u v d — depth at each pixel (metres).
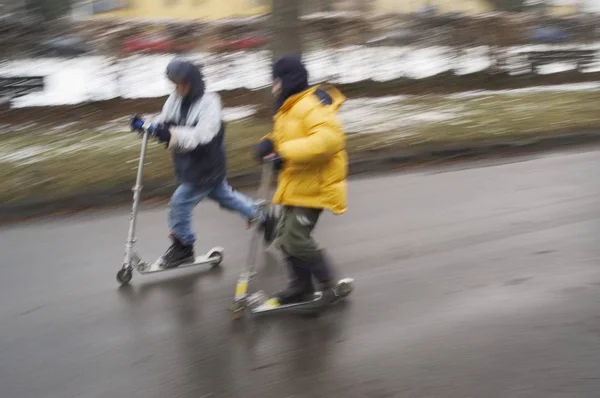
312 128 5.15
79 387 4.68
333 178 5.40
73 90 15.35
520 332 5.30
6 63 14.60
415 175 10.55
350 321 5.59
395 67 17.72
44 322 5.70
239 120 13.40
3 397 4.57
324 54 17.00
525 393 4.46
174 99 6.46
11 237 7.94
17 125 13.48
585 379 4.60
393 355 5.02
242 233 7.94
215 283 6.50
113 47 15.19
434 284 6.31
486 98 15.89
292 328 5.51
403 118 13.46
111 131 12.62
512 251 7.09
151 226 8.29
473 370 4.77
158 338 5.39
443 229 7.89
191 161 6.52
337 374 4.79
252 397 4.52
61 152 10.86
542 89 17.52
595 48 19.69
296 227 5.52
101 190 9.26
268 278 6.62
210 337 5.39
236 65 16.06
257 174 10.23
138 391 4.62
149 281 6.57
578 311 5.64
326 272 5.70
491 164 11.15
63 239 7.84
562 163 11.09
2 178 9.59
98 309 5.93
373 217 8.42
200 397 4.54
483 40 18.16
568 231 7.68
